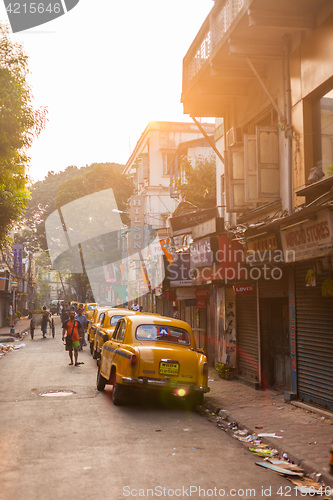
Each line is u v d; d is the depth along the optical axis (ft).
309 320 32.19
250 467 20.03
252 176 37.63
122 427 26.61
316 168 31.42
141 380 31.09
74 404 33.12
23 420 28.14
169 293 65.77
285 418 28.89
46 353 70.85
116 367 33.17
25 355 68.13
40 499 15.81
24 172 56.13
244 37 34.50
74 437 24.20
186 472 19.01
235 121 46.96
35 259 280.51
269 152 36.99
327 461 20.25
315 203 26.61
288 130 34.88
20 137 51.49
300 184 33.71
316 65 31.63
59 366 54.85
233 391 38.73
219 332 48.24
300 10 31.17
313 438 24.11
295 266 33.91
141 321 35.06
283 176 36.19
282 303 38.45
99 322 62.75
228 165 41.24
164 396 37.17
